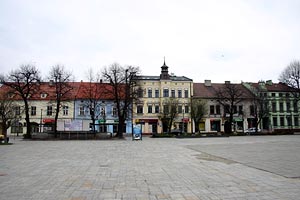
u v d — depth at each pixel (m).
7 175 11.62
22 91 47.78
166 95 68.94
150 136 60.34
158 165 14.49
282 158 16.73
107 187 9.27
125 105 50.25
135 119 67.38
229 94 66.31
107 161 16.30
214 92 73.50
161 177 11.04
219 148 25.23
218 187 9.10
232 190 8.64
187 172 12.20
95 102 55.22
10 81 48.47
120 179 10.67
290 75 65.56
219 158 17.39
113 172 12.34
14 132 58.28
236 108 71.81
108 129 66.12
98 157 18.47
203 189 8.84
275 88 76.56
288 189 8.67
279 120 74.50
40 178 10.93
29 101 64.94
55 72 49.62
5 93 51.84
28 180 10.52
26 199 7.76
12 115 44.38
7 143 34.16
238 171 12.28
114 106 66.38
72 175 11.59
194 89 73.94
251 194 8.09
